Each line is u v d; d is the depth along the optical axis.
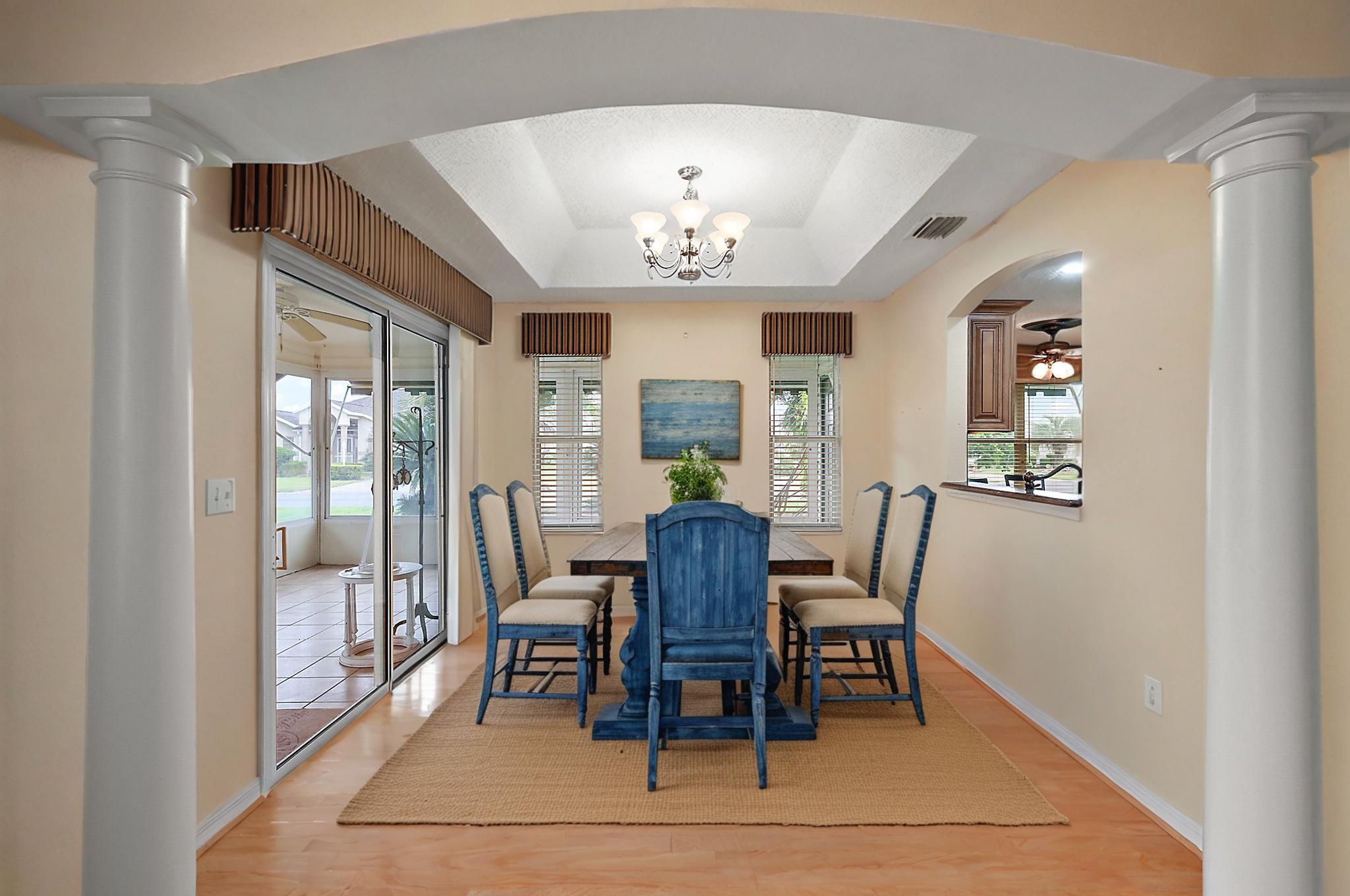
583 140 3.44
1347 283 1.70
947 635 4.27
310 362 3.77
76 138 1.67
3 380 1.57
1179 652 2.26
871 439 5.50
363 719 3.23
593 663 3.58
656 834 2.26
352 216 2.87
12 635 1.59
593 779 2.62
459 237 3.72
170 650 1.63
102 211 1.61
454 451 4.57
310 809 2.42
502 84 1.70
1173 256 2.30
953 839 2.22
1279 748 1.53
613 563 2.92
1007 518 3.46
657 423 5.48
